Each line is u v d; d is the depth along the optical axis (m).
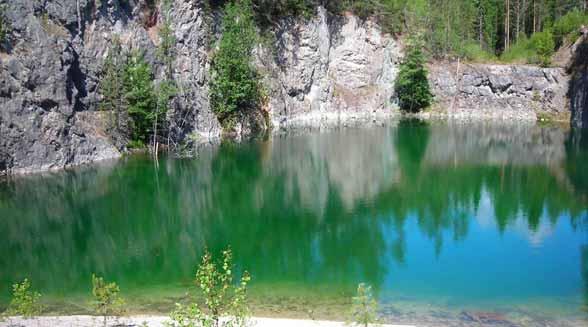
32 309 21.25
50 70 50.16
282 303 22.48
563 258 28.33
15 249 30.73
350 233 33.38
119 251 30.41
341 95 95.81
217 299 16.22
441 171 51.97
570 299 23.12
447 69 98.00
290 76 87.81
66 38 53.06
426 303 22.55
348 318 20.53
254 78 73.88
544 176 49.22
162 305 22.34
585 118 80.94
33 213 37.75
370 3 99.38
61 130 50.59
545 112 91.75
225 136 69.62
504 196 42.25
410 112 97.19
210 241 31.97
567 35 97.19
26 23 49.22
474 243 30.94
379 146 65.94
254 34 74.88
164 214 37.75
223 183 46.78
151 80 60.28
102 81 56.62
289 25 87.62
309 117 90.06
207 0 72.00
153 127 58.41
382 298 23.14
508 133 76.75
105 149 54.88
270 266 27.53
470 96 96.56
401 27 101.50
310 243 31.42
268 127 77.88
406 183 47.06
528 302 22.75
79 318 20.14
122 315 20.89
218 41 73.62
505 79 94.31
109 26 58.69
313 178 48.88
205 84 68.81
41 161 49.28
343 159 57.78
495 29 111.25
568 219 35.59
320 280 25.42
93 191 43.50
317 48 91.69
